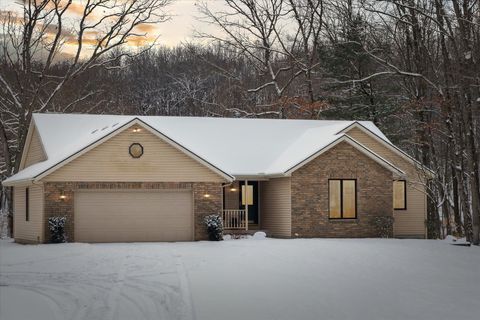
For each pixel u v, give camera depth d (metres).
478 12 29.19
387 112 43.44
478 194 27.61
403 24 35.97
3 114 43.44
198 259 20.47
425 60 35.81
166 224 28.55
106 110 52.09
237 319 11.25
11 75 43.72
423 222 33.62
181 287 14.84
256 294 13.80
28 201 29.52
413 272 17.56
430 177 33.72
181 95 66.94
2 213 50.72
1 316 11.84
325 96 47.56
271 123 36.03
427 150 37.72
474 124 30.33
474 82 27.94
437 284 15.41
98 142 27.52
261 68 53.50
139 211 28.30
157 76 68.25
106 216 27.91
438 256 21.61
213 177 29.08
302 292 14.06
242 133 34.69
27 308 12.67
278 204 31.06
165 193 28.64
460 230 35.56
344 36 43.69
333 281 15.73
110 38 42.25
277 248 23.84
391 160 33.12
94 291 14.67
